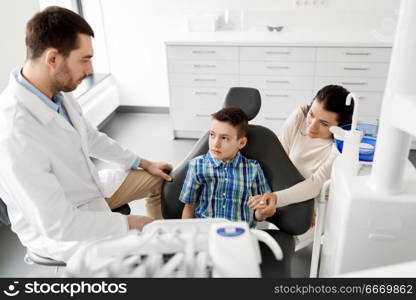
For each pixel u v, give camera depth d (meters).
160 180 1.71
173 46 3.04
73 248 1.26
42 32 1.18
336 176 1.00
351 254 0.89
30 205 1.19
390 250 0.86
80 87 3.38
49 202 1.20
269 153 1.40
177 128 3.34
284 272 1.17
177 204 1.45
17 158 1.17
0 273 1.86
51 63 1.23
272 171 1.40
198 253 0.62
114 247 0.63
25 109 1.24
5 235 2.13
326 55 2.90
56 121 1.31
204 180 1.42
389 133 0.78
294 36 3.07
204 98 3.19
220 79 3.11
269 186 1.40
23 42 2.42
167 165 1.72
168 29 3.57
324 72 2.96
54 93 1.35
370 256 0.88
